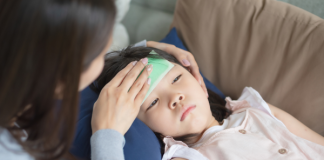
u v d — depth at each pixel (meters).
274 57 0.99
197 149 0.87
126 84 0.70
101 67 0.48
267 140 0.85
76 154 0.72
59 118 0.43
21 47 0.36
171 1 1.52
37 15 0.36
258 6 1.04
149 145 0.76
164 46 1.05
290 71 0.95
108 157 0.55
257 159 0.79
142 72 0.75
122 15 1.37
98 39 0.41
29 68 0.38
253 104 0.99
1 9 0.37
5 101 0.39
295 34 0.95
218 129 0.91
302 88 0.93
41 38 0.37
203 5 1.14
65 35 0.37
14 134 0.45
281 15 0.99
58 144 0.47
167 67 0.87
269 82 1.01
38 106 0.43
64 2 0.36
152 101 0.83
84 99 0.84
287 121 0.95
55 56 0.38
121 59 0.93
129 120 0.66
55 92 0.42
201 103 0.86
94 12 0.38
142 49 0.96
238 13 1.07
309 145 0.85
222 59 1.13
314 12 1.16
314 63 0.90
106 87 0.69
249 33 1.05
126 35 1.50
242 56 1.07
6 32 0.36
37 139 0.47
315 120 0.94
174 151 0.83
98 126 0.61
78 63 0.39
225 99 1.08
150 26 1.60
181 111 0.81
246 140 0.84
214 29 1.13
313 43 0.91
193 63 0.99
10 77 0.37
